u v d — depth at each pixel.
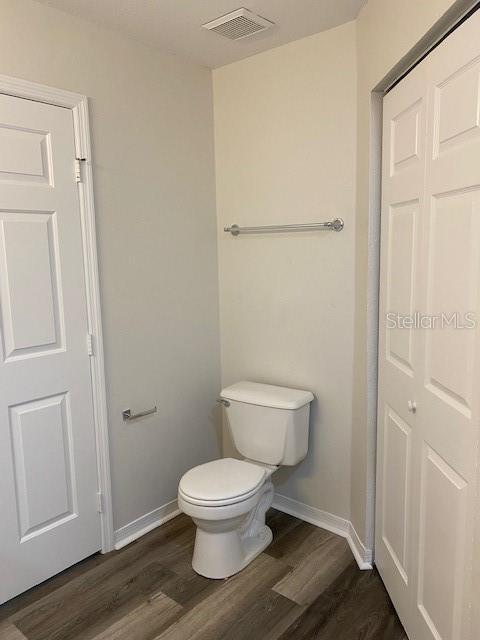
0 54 1.85
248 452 2.59
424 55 1.59
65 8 2.01
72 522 2.25
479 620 1.24
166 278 2.59
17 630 1.92
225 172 2.78
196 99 2.67
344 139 2.27
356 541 2.35
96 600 2.07
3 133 1.87
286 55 2.42
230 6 2.02
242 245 2.76
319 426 2.56
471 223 1.27
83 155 2.13
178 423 2.74
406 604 1.79
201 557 2.22
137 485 2.54
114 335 2.36
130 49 2.31
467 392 1.29
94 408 2.29
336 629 1.89
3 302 1.93
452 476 1.39
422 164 1.57
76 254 2.15
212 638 1.87
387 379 1.97
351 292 2.34
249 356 2.83
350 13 2.11
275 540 2.49
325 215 2.39
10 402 1.98
